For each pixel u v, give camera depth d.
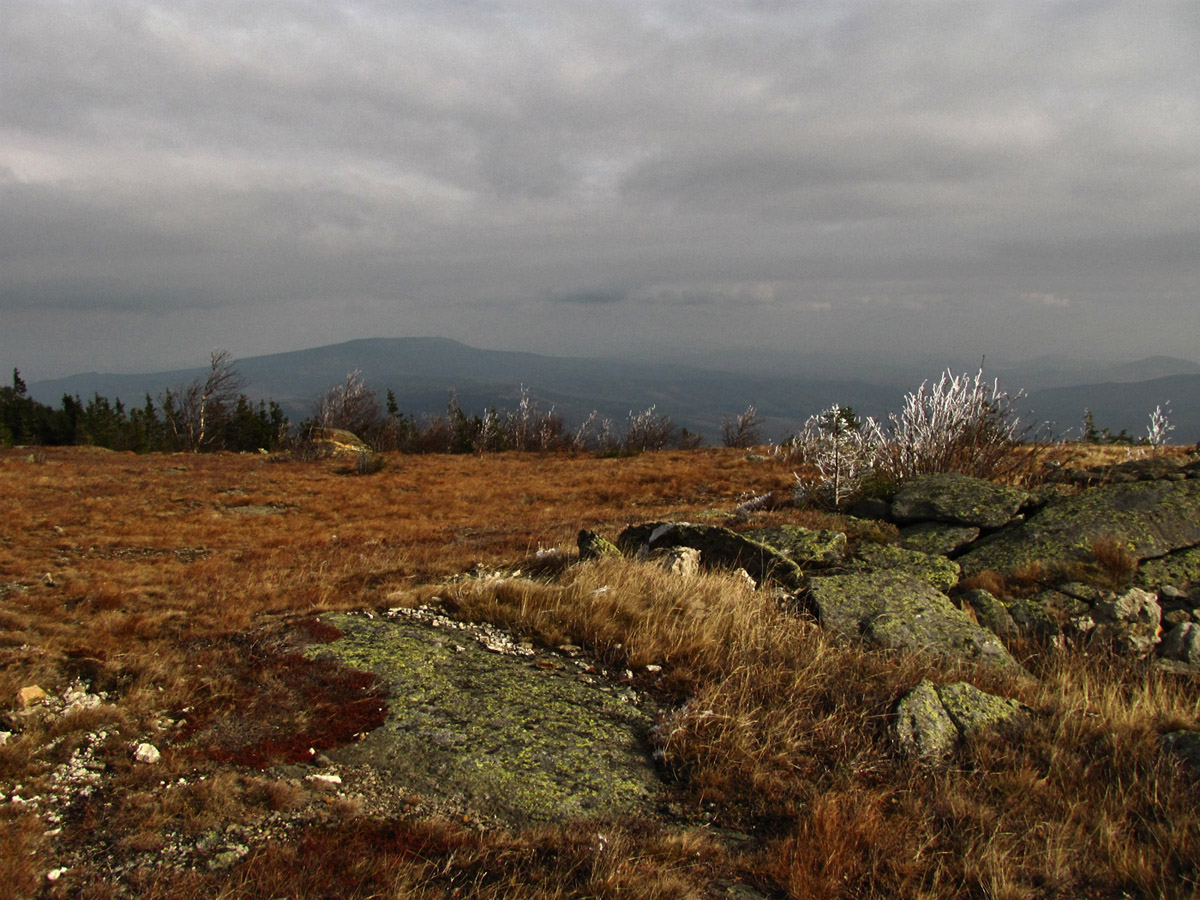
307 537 15.98
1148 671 5.55
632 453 36.56
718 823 3.69
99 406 55.88
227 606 7.60
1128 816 3.67
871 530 9.71
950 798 3.71
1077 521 8.12
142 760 3.96
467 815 3.68
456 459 37.22
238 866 3.14
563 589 7.03
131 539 14.88
